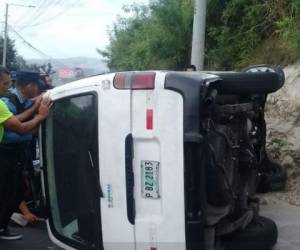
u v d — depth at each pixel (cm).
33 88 580
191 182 372
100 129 400
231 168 418
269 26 1003
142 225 387
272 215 633
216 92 405
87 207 416
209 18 1175
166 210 379
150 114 381
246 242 452
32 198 652
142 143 386
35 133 582
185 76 376
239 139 455
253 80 439
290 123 782
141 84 383
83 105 415
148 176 384
